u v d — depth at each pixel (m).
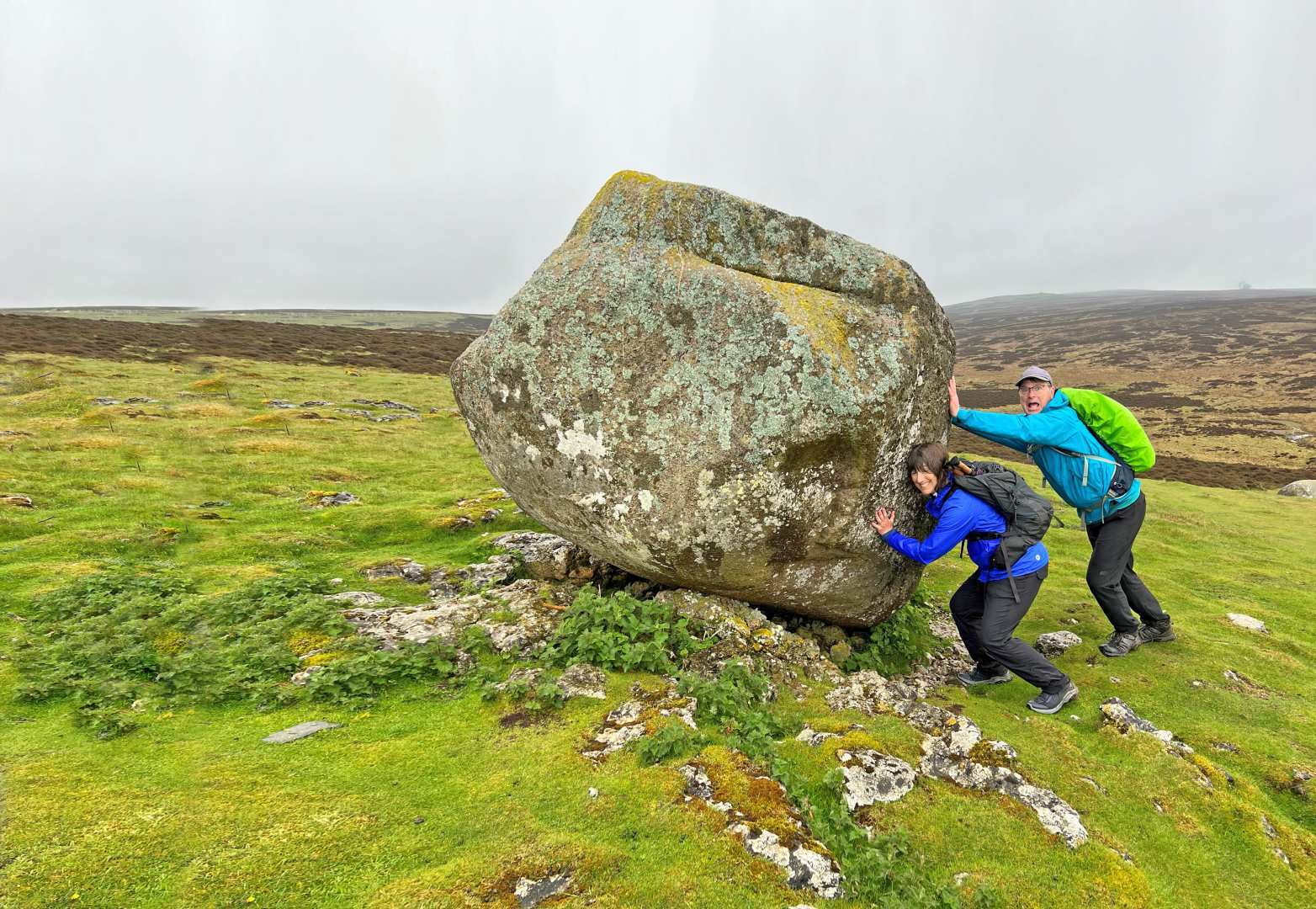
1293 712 6.71
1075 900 3.85
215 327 66.44
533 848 3.69
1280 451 43.19
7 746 4.54
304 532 11.58
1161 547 15.34
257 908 3.20
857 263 6.52
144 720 5.05
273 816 3.85
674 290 6.12
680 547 6.24
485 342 6.61
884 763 4.79
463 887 3.38
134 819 3.73
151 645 6.43
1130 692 6.99
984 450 40.38
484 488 17.16
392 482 18.05
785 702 5.87
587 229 6.98
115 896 3.18
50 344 44.50
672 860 3.70
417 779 4.34
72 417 25.06
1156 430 54.06
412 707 5.37
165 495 14.66
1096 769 5.30
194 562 9.91
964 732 5.28
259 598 7.67
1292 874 4.40
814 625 7.70
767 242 6.56
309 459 20.45
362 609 7.54
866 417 5.97
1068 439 6.86
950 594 10.27
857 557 6.88
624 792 4.21
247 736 4.86
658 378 6.01
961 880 3.90
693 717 5.15
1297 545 17.09
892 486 6.59
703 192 6.57
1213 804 4.96
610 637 6.16
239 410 29.53
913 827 4.29
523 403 6.34
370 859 3.57
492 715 5.18
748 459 5.88
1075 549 13.88
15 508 12.79
